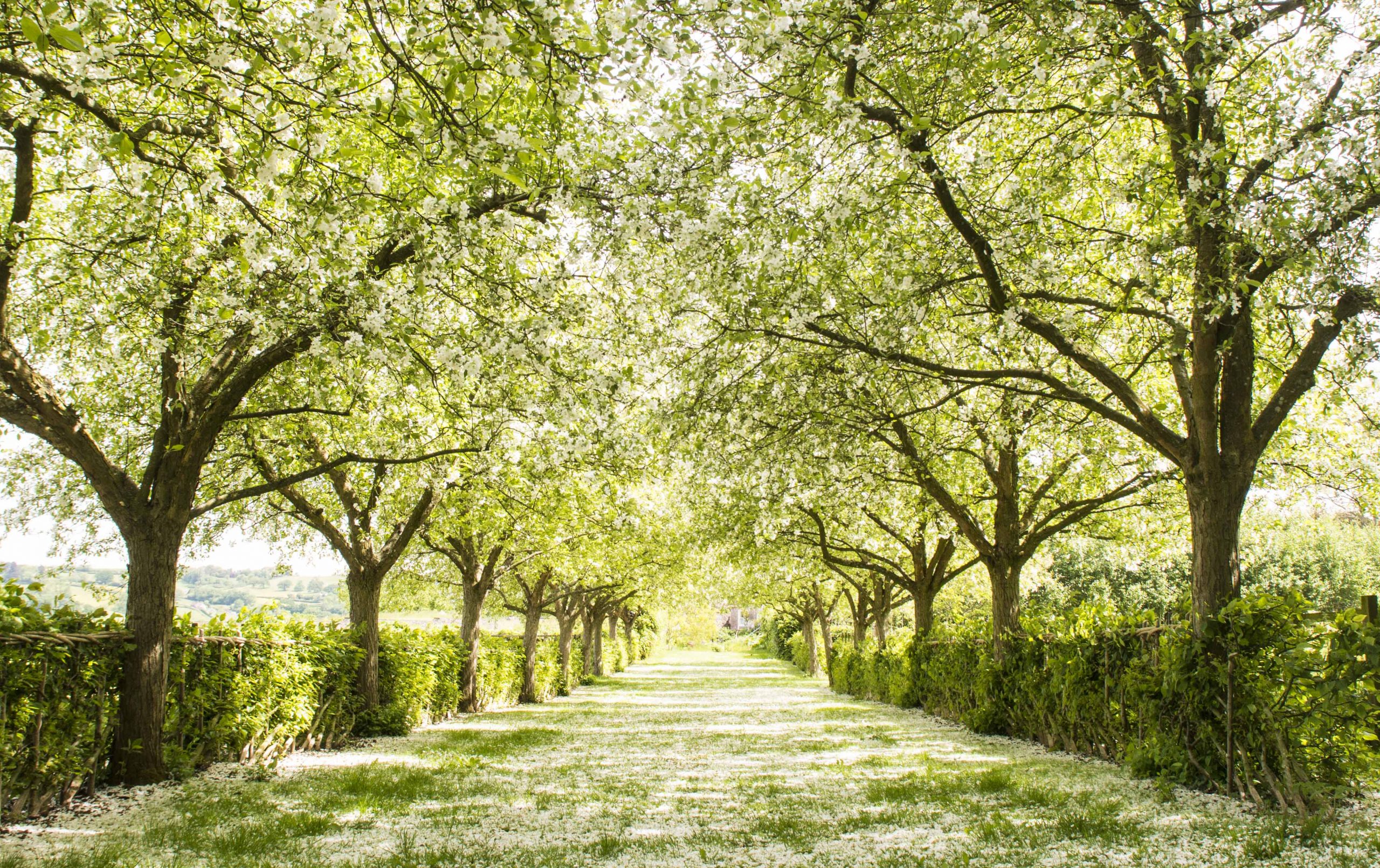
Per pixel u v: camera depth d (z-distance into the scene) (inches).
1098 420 525.7
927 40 276.4
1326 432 546.6
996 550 565.0
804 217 313.7
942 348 410.0
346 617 596.4
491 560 839.7
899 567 800.3
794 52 262.7
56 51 216.4
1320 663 265.3
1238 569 318.7
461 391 361.4
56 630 279.4
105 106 256.7
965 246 329.4
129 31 224.1
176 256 309.9
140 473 497.4
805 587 1286.9
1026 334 384.2
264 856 221.1
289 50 203.2
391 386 373.7
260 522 613.0
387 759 450.0
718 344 370.6
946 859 208.5
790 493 490.0
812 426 397.7
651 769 414.0
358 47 262.4
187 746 365.1
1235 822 244.7
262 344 304.3
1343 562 1439.5
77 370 450.3
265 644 419.2
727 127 259.8
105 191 327.0
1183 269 297.1
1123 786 317.7
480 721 730.2
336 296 273.6
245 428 458.0
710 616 3560.5
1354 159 253.9
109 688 315.0
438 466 435.5
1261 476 556.1
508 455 342.3
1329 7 284.7
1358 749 265.4
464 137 220.5
